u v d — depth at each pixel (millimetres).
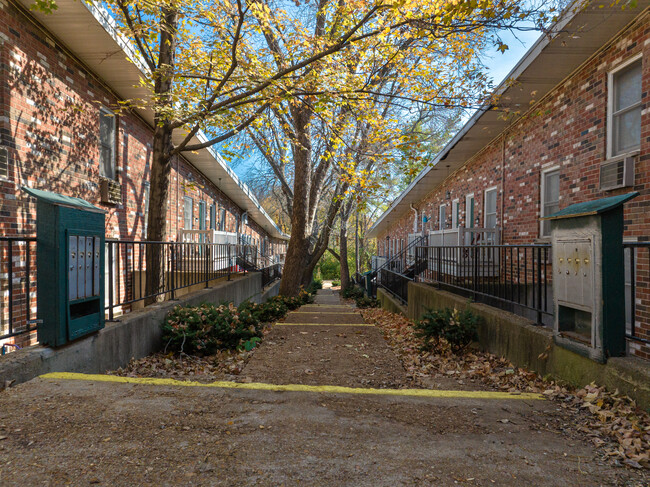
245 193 20062
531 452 2369
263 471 2043
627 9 5445
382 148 11625
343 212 26297
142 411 2730
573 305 3602
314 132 12102
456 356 5555
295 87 7512
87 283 3861
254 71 7316
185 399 2988
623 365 3049
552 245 3941
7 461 2061
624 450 2395
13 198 6156
